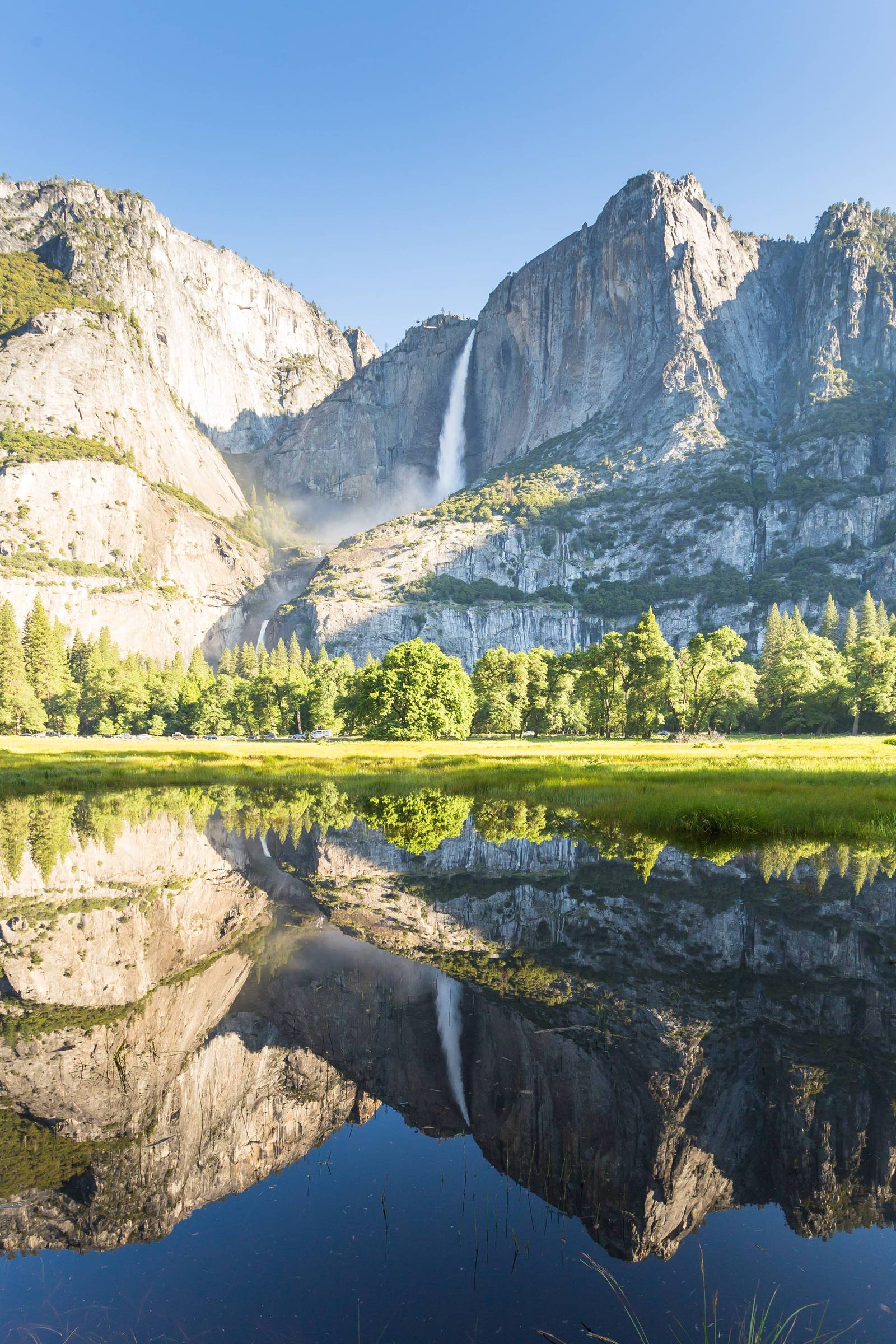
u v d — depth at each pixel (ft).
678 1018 31.60
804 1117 24.41
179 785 134.41
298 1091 27.68
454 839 72.28
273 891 55.67
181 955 42.70
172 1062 30.17
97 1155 24.50
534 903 48.88
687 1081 26.86
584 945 40.81
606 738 287.89
